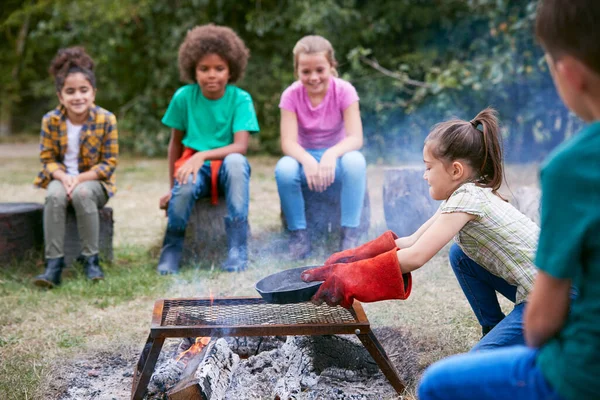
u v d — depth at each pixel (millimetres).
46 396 2463
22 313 3398
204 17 9945
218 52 4336
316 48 4281
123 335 3066
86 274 4023
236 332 2252
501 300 3316
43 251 4391
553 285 1338
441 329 2941
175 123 4539
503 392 1434
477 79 7828
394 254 2090
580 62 1320
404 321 3059
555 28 1334
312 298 2156
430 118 8805
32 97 13812
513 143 8617
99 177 4199
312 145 4523
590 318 1320
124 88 10508
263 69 10070
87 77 4121
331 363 2660
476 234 2182
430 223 2352
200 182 4262
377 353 2336
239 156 4273
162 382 2375
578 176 1273
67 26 11078
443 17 9148
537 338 1401
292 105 4445
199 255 4352
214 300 2613
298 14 9445
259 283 2332
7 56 13102
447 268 3893
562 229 1296
